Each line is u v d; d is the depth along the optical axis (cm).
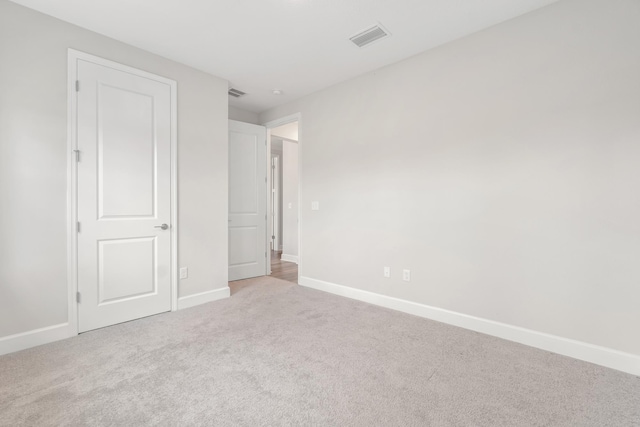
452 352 210
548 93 211
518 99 224
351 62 299
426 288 277
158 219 282
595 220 195
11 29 206
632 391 165
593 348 195
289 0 207
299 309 299
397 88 296
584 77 198
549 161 211
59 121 226
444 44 263
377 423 141
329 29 243
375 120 314
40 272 219
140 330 246
